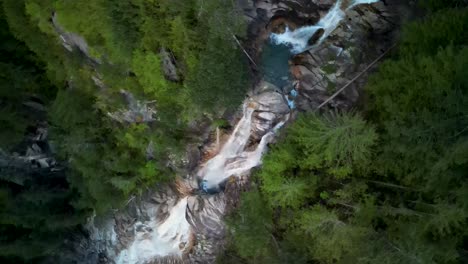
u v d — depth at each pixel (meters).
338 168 14.95
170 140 20.05
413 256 12.76
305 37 17.86
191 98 17.33
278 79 17.89
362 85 16.31
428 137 12.37
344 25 17.39
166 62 17.31
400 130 12.81
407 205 14.20
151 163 21.33
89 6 16.45
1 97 21.22
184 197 21.73
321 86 17.19
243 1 17.23
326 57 17.41
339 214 15.12
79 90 20.67
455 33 13.16
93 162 21.58
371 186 15.04
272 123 17.86
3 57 20.86
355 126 13.72
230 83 16.69
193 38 15.78
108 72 18.67
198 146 20.17
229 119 18.86
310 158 15.16
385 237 14.02
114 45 16.80
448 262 13.05
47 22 18.75
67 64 19.86
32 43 19.94
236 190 19.33
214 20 15.02
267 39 17.86
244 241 17.20
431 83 12.52
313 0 17.84
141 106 19.94
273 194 16.83
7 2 18.95
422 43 13.88
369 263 14.01
